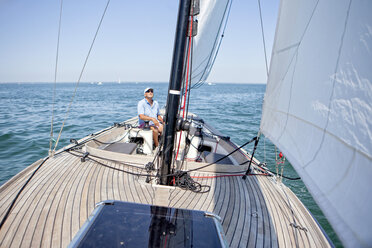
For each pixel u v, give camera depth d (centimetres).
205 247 110
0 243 151
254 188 267
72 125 936
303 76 92
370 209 50
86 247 99
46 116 1169
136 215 125
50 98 2464
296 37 99
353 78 63
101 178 254
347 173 61
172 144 212
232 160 363
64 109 1488
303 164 83
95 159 299
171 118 202
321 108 77
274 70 119
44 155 575
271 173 310
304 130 87
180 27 185
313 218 212
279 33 115
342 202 60
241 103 2309
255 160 372
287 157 94
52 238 161
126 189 236
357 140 59
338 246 312
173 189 232
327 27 79
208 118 1263
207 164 288
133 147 344
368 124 56
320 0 84
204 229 122
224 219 203
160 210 132
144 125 386
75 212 191
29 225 170
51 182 234
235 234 185
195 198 231
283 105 107
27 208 189
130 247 104
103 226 114
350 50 65
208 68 490
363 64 59
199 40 391
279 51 115
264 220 207
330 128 71
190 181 254
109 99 2403
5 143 657
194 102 2327
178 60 189
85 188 230
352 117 63
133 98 2562
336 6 75
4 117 1116
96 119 1104
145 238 111
